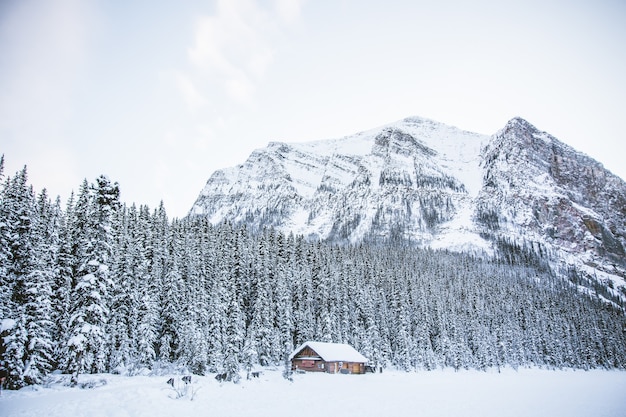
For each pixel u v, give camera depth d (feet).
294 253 383.65
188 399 141.28
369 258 529.04
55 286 178.50
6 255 142.61
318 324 327.67
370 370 313.73
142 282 215.10
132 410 118.01
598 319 598.75
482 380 328.08
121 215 263.70
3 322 135.64
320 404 166.40
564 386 314.76
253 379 206.39
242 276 311.47
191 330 213.66
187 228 350.02
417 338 383.04
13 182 152.15
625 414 197.16
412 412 167.32
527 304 598.75
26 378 141.59
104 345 182.60
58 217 204.03
